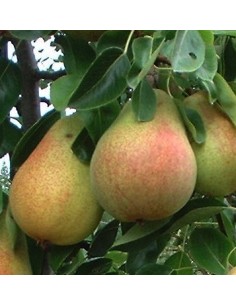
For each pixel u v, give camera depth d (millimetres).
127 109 611
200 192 637
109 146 593
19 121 776
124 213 593
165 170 579
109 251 741
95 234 739
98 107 591
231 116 620
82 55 659
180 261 733
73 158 638
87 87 588
